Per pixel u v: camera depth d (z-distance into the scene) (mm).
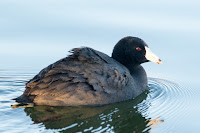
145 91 14969
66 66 11906
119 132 10070
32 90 11609
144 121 11188
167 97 14102
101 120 10953
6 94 13609
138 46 14898
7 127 9820
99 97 11930
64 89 11523
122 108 12602
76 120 10797
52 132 9523
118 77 12586
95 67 12156
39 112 11250
